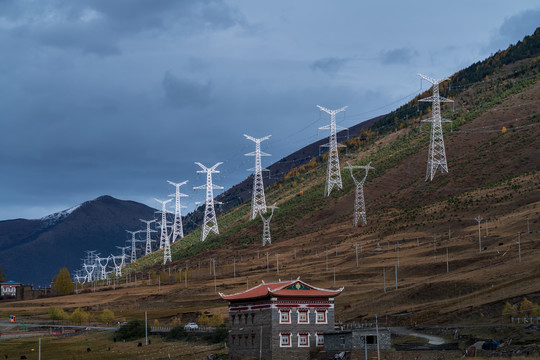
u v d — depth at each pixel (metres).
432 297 178.75
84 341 185.25
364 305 187.00
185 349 155.50
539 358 93.12
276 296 130.62
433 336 130.25
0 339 198.62
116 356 153.62
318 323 133.62
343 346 123.44
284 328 131.12
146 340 172.62
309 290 136.00
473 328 128.75
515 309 137.38
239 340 138.75
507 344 110.00
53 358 156.88
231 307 142.00
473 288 174.38
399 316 161.75
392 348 119.69
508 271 181.62
